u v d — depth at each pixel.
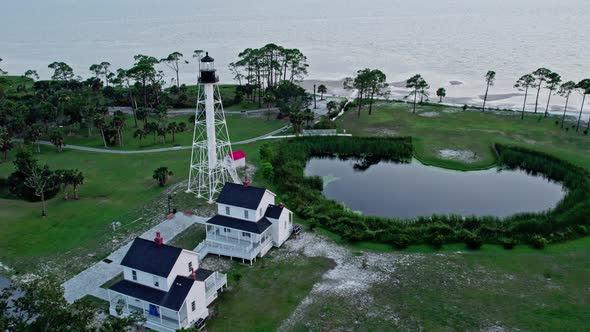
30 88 159.88
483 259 59.66
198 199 77.31
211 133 75.38
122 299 49.53
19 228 67.50
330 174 94.38
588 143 102.06
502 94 157.12
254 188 62.09
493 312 49.09
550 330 46.22
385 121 122.44
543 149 98.38
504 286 53.59
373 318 48.53
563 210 70.69
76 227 68.31
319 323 47.84
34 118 113.38
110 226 68.69
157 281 47.50
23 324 34.75
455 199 81.00
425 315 48.81
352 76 190.25
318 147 105.50
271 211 62.50
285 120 125.06
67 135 116.25
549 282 54.25
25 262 59.09
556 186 86.56
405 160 101.69
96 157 99.94
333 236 66.25
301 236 66.06
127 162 96.31
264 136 111.19
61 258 60.25
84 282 55.00
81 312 39.22
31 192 79.62
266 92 142.62
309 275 56.41
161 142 109.44
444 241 63.78
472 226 67.38
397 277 55.78
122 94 146.62
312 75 195.12
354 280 55.28
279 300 51.66
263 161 89.75
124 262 48.97
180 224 69.12
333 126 114.62
